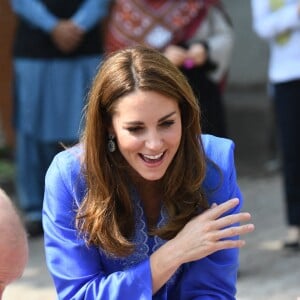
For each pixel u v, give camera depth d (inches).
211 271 358.6
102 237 342.3
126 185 345.1
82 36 746.2
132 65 327.0
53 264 351.3
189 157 343.9
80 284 348.8
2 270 248.1
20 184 782.5
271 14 645.3
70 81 753.6
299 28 634.2
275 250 680.4
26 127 762.2
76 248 348.8
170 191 346.6
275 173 925.8
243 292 596.1
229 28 637.3
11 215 249.8
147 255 352.5
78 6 748.0
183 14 633.0
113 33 655.1
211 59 622.2
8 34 939.3
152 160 330.3
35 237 768.9
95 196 343.9
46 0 744.3
